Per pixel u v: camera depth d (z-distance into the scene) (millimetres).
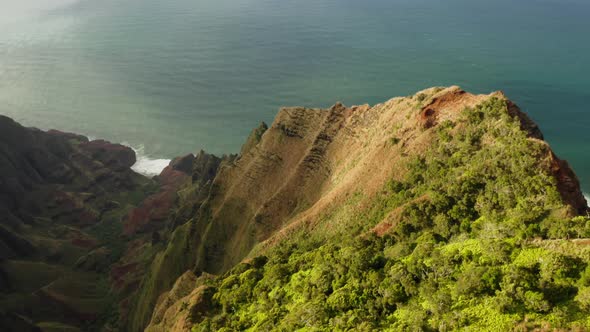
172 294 77438
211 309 59344
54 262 129625
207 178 151000
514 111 65625
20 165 153750
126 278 120125
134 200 163250
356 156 86562
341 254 51062
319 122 103125
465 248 40906
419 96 82062
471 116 67938
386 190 70438
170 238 119875
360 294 42281
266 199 98500
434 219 56594
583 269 33719
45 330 100062
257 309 52406
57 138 176375
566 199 50219
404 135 76375
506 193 52656
